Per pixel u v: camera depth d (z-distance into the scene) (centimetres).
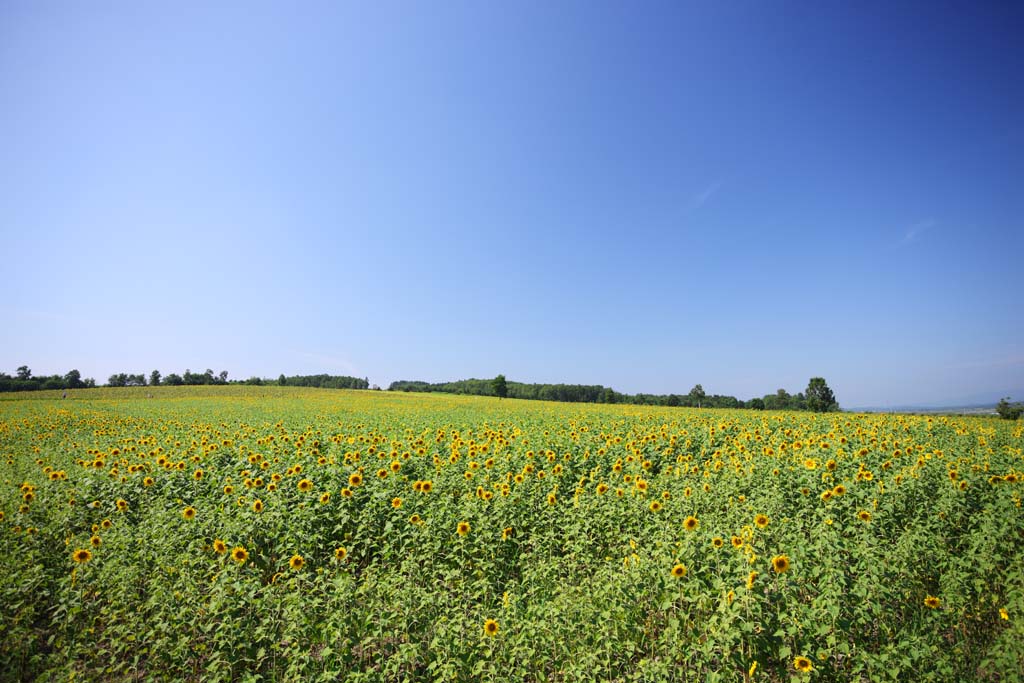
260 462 1341
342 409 4603
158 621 633
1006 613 583
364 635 617
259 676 548
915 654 527
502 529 897
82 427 2622
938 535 796
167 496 1123
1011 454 1368
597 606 668
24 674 609
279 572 806
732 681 535
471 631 629
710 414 3356
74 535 911
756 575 580
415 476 1234
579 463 1352
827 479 1073
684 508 930
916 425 2134
